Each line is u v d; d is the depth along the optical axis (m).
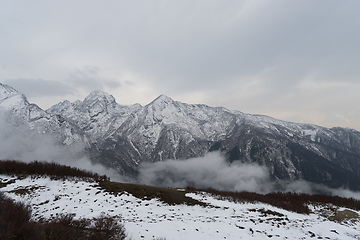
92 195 36.56
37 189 35.59
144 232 19.56
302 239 23.28
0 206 14.77
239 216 32.44
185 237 19.92
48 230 13.35
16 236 11.68
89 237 14.25
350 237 25.84
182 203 38.59
